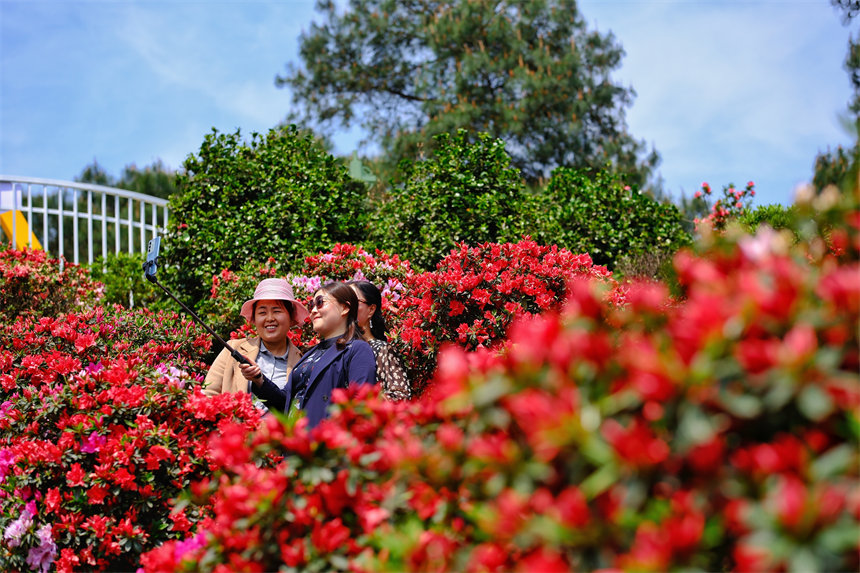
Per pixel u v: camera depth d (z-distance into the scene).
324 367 3.52
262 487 1.87
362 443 1.99
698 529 1.15
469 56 17.11
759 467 1.19
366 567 1.62
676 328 1.29
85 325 5.65
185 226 8.05
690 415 1.22
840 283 1.23
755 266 1.43
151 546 3.10
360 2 18.55
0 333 5.38
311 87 18.39
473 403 1.52
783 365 1.18
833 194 1.52
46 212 10.49
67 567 3.00
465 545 1.65
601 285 4.10
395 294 5.93
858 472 1.14
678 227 9.03
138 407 3.26
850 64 5.25
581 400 1.33
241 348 4.39
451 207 8.05
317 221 8.15
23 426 3.42
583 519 1.22
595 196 9.06
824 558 1.07
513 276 5.20
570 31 18.47
